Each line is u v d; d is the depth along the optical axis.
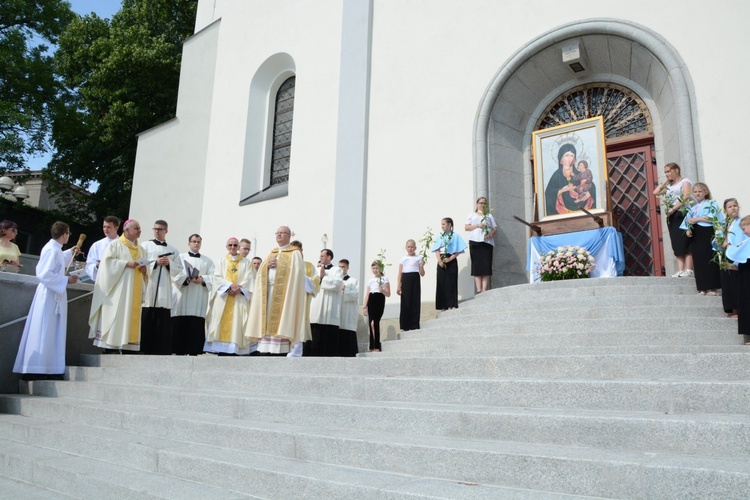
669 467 2.62
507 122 10.70
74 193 22.06
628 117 10.06
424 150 10.92
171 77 19.95
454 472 3.18
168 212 15.00
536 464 2.94
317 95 12.80
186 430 4.55
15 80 18.88
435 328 7.63
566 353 5.71
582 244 8.72
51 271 6.89
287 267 7.66
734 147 8.19
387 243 10.94
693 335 5.73
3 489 4.26
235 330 8.80
